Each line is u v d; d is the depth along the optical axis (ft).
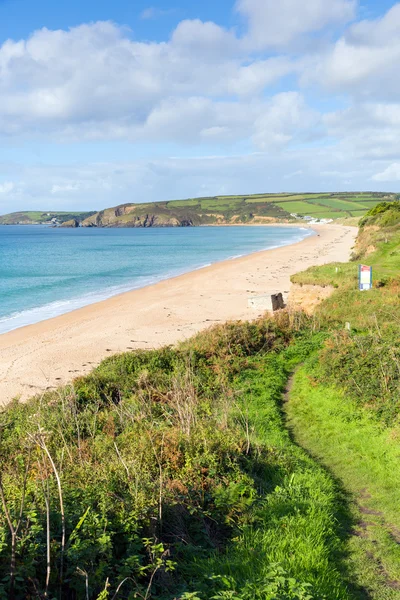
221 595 18.92
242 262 237.25
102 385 58.75
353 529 27.91
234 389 56.08
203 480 29.27
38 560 18.88
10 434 44.73
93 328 111.55
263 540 24.43
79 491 24.43
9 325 116.26
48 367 84.33
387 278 100.89
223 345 70.95
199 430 36.24
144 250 347.97
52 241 493.36
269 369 63.05
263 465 33.91
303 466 35.32
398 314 72.54
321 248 304.30
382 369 49.55
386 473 34.60
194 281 178.09
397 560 24.54
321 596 20.04
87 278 195.31
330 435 42.68
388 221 237.25
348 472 35.65
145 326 111.55
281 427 44.93
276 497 29.27
